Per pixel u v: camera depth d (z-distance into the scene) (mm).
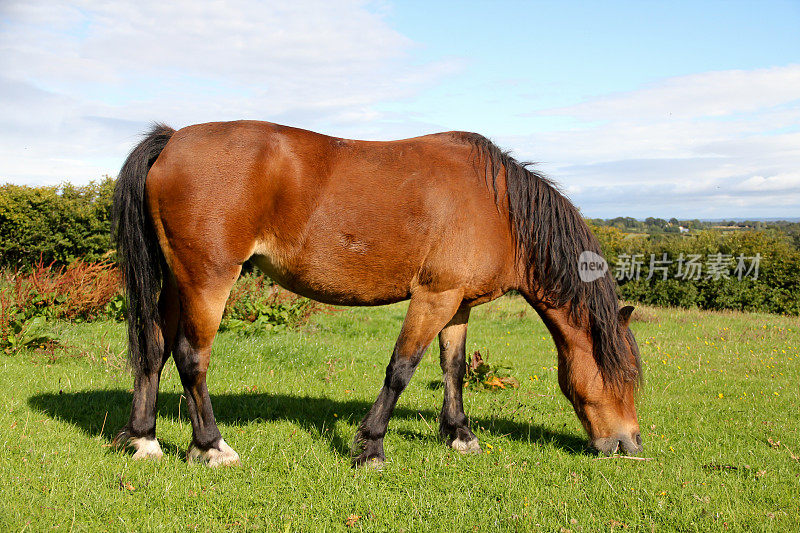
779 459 3885
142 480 3162
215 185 3217
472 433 4117
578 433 4527
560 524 2830
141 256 3391
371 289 3537
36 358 6184
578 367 3840
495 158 3701
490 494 3201
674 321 12703
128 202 3369
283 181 3320
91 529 2637
